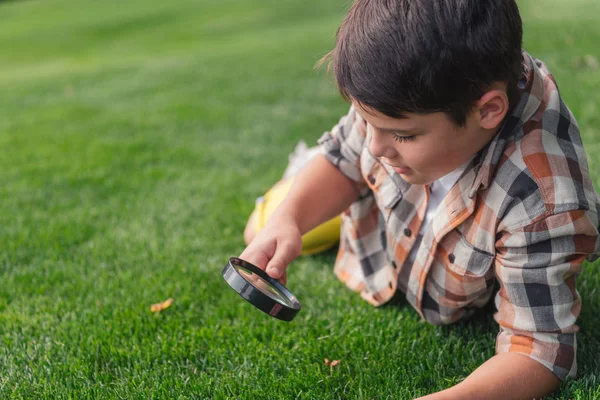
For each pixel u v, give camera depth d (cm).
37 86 703
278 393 167
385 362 177
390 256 188
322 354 183
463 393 139
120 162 380
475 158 149
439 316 184
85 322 206
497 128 143
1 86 747
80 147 419
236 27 1320
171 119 486
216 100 542
